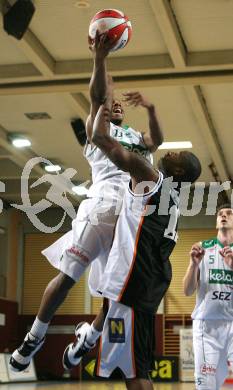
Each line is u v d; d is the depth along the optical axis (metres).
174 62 11.58
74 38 11.23
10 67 12.22
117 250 4.68
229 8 10.23
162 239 4.73
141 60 11.84
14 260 23.58
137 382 4.58
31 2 9.47
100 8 10.19
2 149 16.89
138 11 10.30
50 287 4.98
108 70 11.93
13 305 23.27
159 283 4.70
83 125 14.70
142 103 5.08
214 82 12.23
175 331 22.67
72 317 23.33
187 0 10.02
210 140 15.64
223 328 7.23
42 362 22.92
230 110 14.35
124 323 4.59
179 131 15.82
